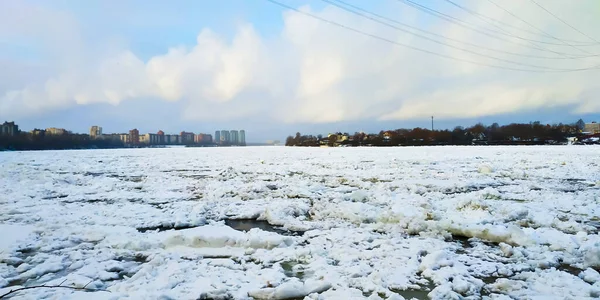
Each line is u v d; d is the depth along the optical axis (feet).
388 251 17.83
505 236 19.43
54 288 13.84
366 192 31.96
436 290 13.29
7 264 16.99
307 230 22.59
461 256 17.21
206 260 16.96
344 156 97.30
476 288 13.61
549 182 41.09
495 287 13.79
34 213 27.14
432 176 47.52
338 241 19.79
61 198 34.12
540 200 29.94
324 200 30.63
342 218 25.12
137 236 20.70
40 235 21.47
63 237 20.67
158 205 30.55
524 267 15.69
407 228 22.00
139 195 35.35
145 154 128.47
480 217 23.62
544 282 14.06
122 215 26.25
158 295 12.78
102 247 19.06
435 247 18.52
